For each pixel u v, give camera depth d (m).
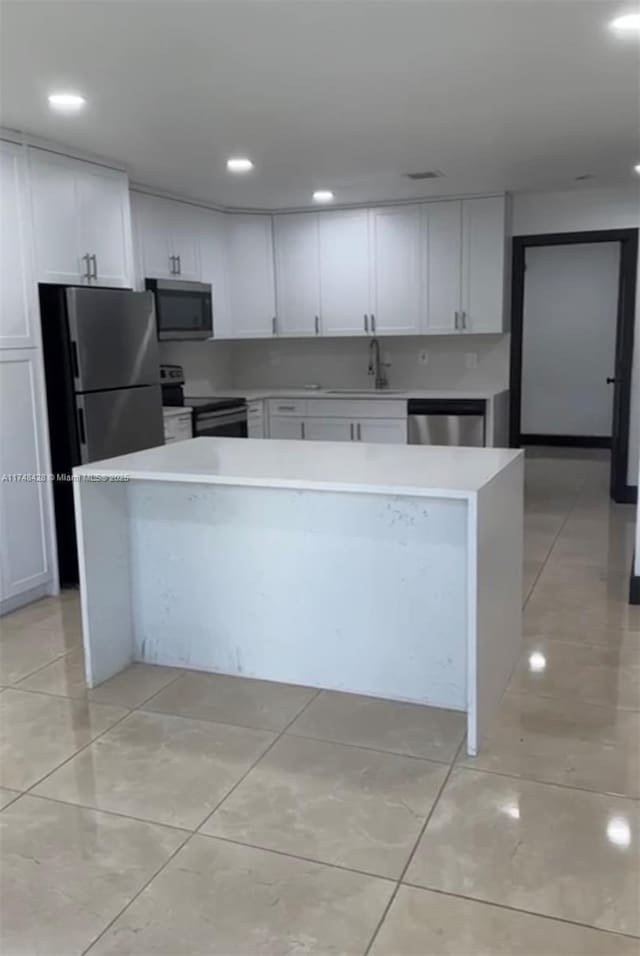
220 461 3.08
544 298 8.88
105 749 2.65
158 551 3.25
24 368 3.97
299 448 3.38
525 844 2.11
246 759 2.57
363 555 2.90
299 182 5.23
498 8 2.53
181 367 6.05
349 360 6.88
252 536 3.07
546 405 9.09
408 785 2.40
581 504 6.14
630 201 5.86
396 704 2.93
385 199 5.98
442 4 2.49
